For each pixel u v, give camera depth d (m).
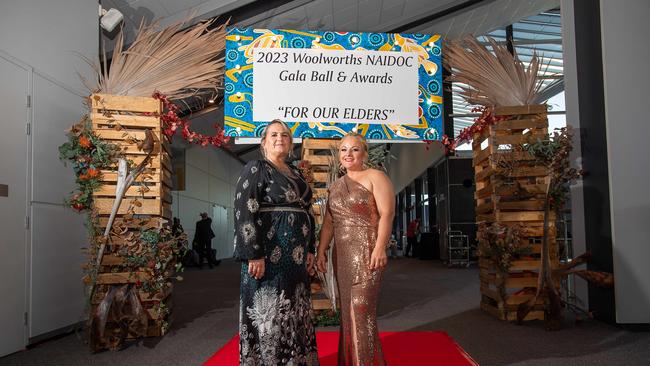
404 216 26.33
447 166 14.17
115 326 4.00
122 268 4.33
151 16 6.77
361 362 2.70
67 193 4.71
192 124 12.67
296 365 2.61
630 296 4.36
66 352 3.92
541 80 5.24
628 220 4.41
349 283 2.81
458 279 9.36
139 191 4.34
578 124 5.20
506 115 5.04
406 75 5.23
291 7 8.09
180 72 4.63
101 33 6.03
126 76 4.57
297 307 2.68
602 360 3.37
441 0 10.41
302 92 5.12
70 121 4.83
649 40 4.52
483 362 3.37
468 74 5.21
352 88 5.17
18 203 4.02
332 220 3.00
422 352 3.62
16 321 3.93
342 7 8.93
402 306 6.02
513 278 4.89
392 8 9.88
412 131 5.22
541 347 3.77
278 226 2.66
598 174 4.74
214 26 7.89
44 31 4.51
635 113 4.48
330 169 5.13
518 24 15.50
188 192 16.19
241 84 5.10
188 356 3.71
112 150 4.29
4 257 3.83
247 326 2.60
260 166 2.68
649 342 3.88
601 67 4.62
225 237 21.22
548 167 4.73
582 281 5.17
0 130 3.85
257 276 2.55
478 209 5.52
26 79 4.20
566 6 5.44
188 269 14.02
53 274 4.44
